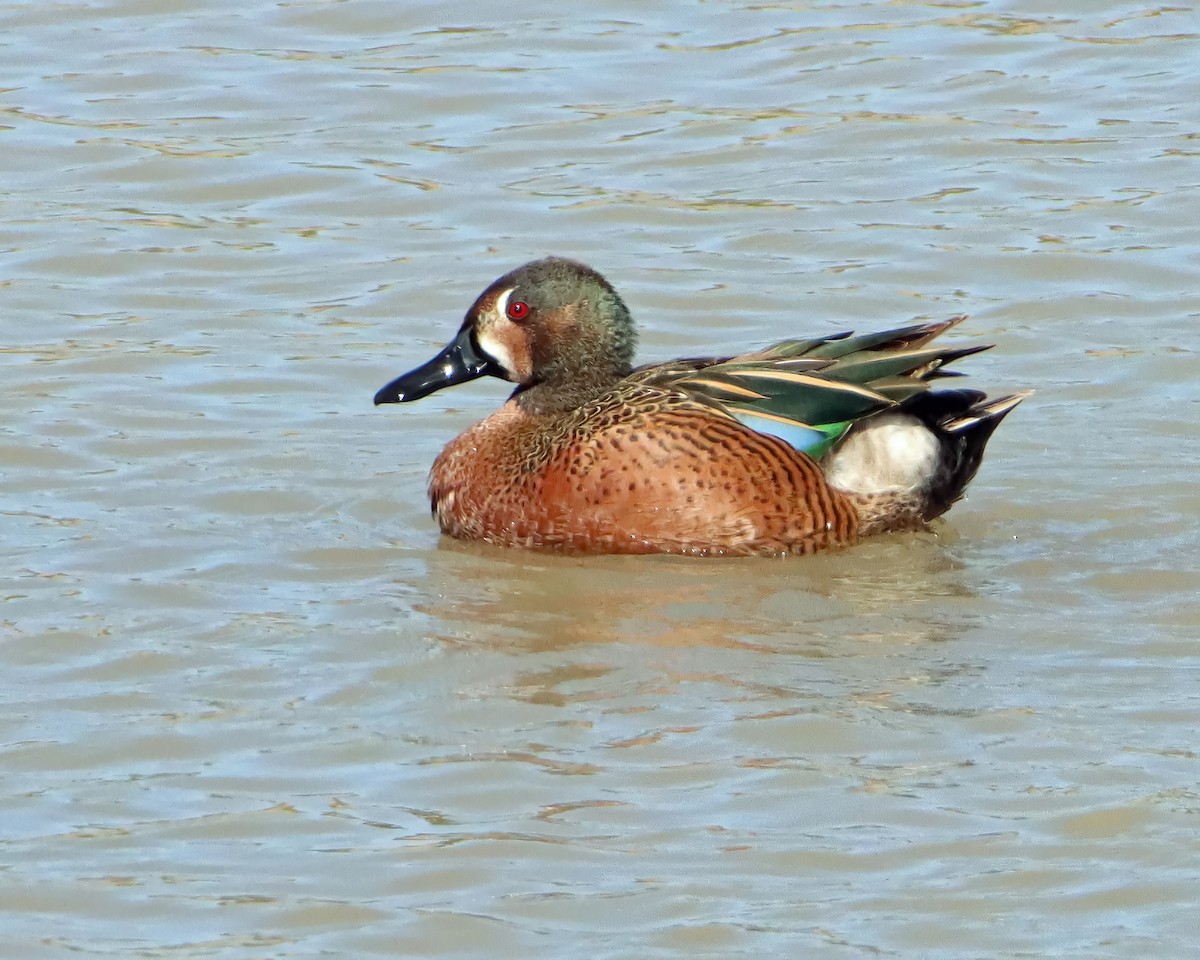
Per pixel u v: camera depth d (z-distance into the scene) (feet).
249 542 44.98
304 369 55.42
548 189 66.49
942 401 45.34
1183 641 38.75
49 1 79.97
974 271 60.70
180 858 31.01
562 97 72.28
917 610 40.81
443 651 38.73
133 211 65.41
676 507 43.98
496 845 31.22
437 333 57.77
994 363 55.26
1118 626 39.65
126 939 28.99
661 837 31.40
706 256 62.08
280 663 38.14
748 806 32.24
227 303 59.62
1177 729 34.60
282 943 28.84
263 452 50.24
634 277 60.75
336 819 32.09
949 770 33.32
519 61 75.10
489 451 45.88
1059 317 57.93
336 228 64.44
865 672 37.45
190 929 29.19
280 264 62.08
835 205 64.90
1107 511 46.34
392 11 79.00
